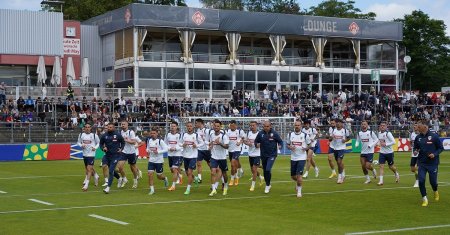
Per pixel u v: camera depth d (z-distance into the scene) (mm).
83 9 68812
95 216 14383
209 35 55812
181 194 18812
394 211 15328
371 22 59281
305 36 57656
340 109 48344
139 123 38469
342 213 15000
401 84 63219
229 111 45250
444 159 37688
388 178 24516
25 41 50406
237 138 21609
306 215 14672
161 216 14430
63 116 41156
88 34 55594
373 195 18656
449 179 24438
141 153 36688
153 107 42875
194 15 52438
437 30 76312
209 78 53906
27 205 16234
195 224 13344
